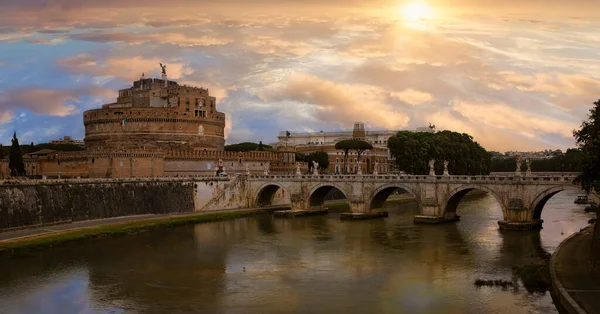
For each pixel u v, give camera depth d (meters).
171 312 64.00
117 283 76.00
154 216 136.38
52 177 166.88
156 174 161.38
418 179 129.00
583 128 79.06
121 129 195.88
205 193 154.75
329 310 64.06
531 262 83.69
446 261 86.62
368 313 62.84
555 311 60.97
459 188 122.31
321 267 84.44
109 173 153.88
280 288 73.31
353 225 126.81
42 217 114.50
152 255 93.19
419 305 65.12
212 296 70.00
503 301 65.19
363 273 80.44
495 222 125.69
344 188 142.75
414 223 127.00
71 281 76.81
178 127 199.38
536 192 110.38
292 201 151.75
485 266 82.62
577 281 63.31
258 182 163.25
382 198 142.50
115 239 107.88
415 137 191.25
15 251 94.06
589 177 74.38
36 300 68.62
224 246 101.25
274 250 97.50
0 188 107.19
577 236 91.88
